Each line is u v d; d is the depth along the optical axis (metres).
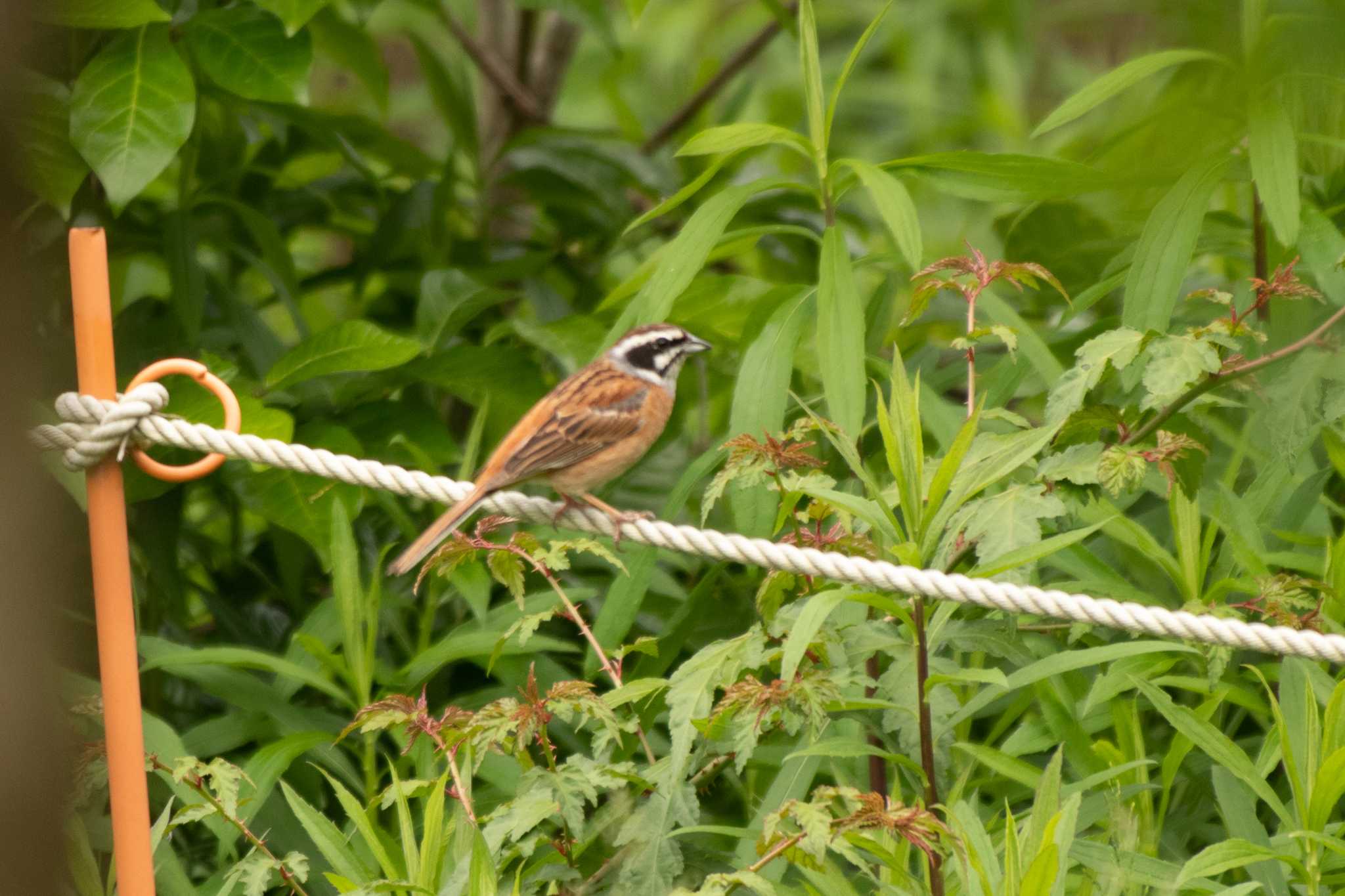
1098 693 8.30
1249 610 8.86
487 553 8.58
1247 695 8.49
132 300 13.59
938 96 19.75
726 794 10.52
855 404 8.60
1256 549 9.16
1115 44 15.56
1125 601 8.80
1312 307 10.21
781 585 7.97
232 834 8.23
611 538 9.41
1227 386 8.98
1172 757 8.28
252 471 10.27
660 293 9.21
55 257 10.49
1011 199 9.56
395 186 14.08
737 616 11.22
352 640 9.22
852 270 9.08
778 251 14.05
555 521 8.31
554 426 8.52
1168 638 8.50
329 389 11.31
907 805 8.12
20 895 5.66
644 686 7.67
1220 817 9.14
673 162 14.69
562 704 7.50
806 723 8.07
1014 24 17.00
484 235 13.88
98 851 8.87
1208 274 12.88
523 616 9.62
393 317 13.72
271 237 11.86
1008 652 7.80
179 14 11.30
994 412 8.68
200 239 12.17
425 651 9.76
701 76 16.19
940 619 7.81
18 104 5.72
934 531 7.44
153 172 9.14
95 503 7.25
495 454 8.50
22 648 5.70
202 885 8.55
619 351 9.15
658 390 9.05
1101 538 10.19
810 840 6.43
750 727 7.10
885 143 19.47
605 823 7.73
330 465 7.61
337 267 13.25
